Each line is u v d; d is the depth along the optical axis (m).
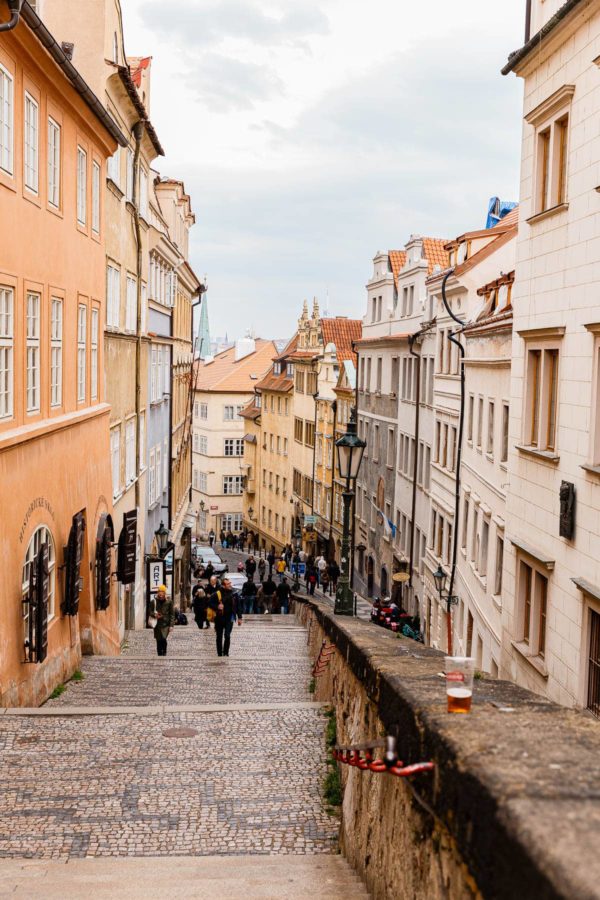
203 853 7.30
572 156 13.93
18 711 11.77
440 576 27.05
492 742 3.36
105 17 21.84
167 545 35.09
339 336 66.44
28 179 14.52
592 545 12.86
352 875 6.36
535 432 16.28
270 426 79.69
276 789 8.94
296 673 17.92
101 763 9.66
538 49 15.14
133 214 27.84
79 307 18.72
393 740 3.71
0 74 12.77
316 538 63.31
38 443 14.86
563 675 13.91
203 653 22.67
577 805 2.65
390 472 45.19
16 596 13.34
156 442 35.78
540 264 15.50
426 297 37.69
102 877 6.32
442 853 3.79
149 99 34.91
